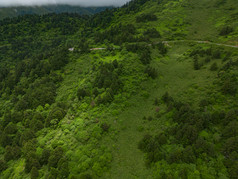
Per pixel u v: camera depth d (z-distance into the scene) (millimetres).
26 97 84125
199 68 82938
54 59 111875
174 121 51219
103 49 123688
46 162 45875
